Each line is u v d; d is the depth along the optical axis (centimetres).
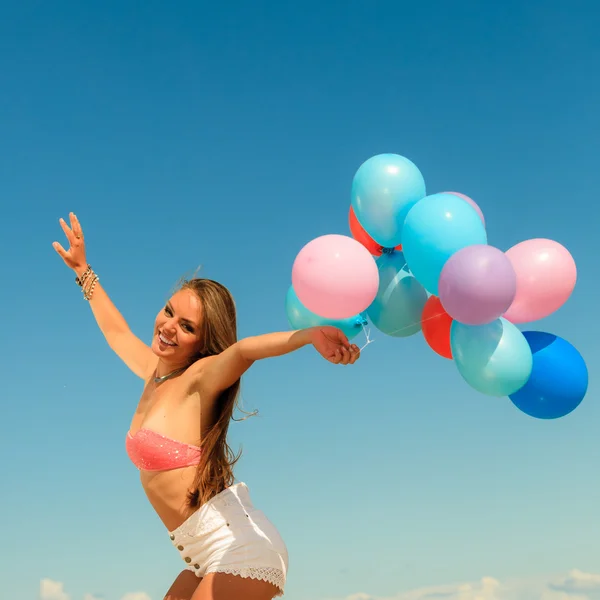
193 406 360
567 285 392
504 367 364
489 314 354
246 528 345
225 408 368
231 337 384
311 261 360
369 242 434
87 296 436
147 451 354
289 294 421
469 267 350
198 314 371
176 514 353
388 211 402
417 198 405
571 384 384
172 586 363
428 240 370
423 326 412
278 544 352
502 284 348
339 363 326
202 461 355
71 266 438
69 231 437
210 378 357
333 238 368
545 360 386
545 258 391
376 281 365
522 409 399
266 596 339
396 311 413
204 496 350
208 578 335
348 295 356
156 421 359
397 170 405
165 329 371
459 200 380
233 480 370
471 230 370
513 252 402
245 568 335
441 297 362
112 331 429
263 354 344
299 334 334
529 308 393
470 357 369
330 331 326
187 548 349
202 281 383
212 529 344
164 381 374
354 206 418
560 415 392
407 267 421
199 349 375
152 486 358
